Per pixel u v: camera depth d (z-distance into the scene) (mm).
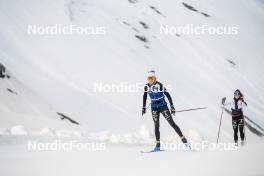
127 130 118062
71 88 152500
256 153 25359
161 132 124438
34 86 130875
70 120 104562
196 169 21594
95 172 21719
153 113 35781
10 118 69562
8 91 99812
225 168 21438
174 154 29766
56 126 73500
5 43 179750
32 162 24219
